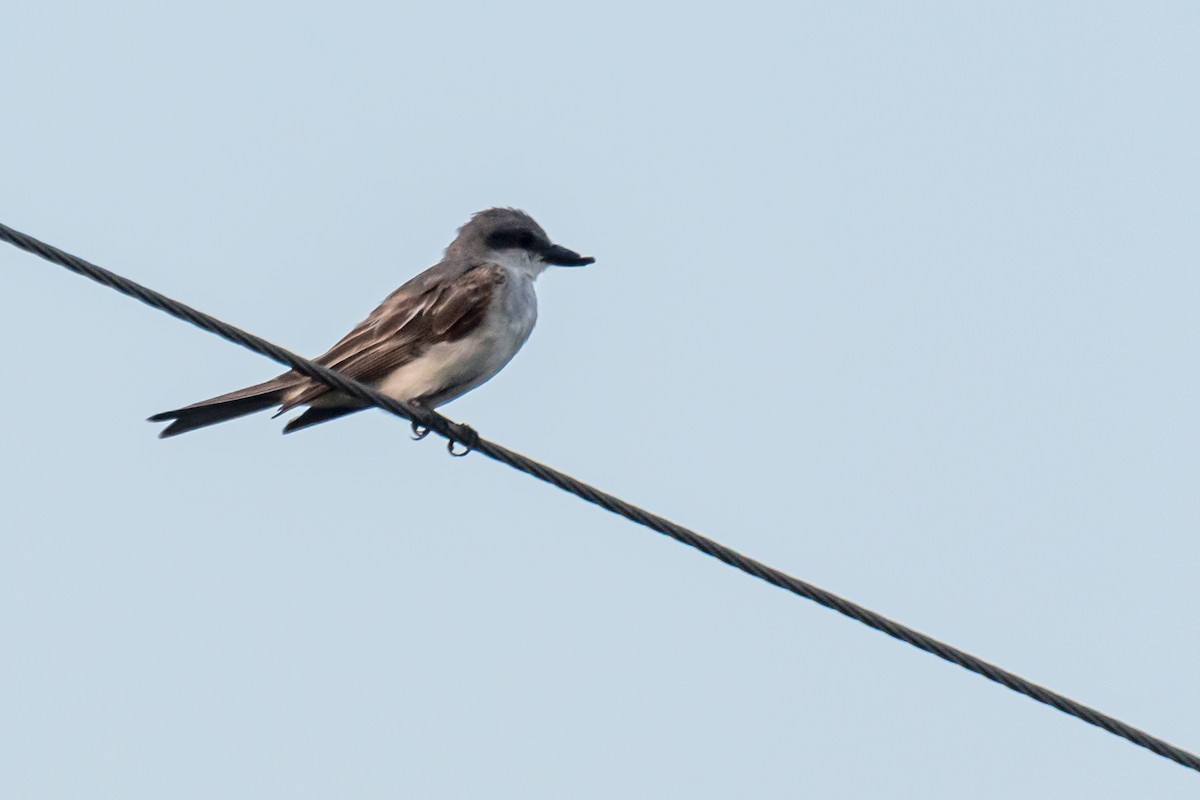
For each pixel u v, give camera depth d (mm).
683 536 10367
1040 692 10391
